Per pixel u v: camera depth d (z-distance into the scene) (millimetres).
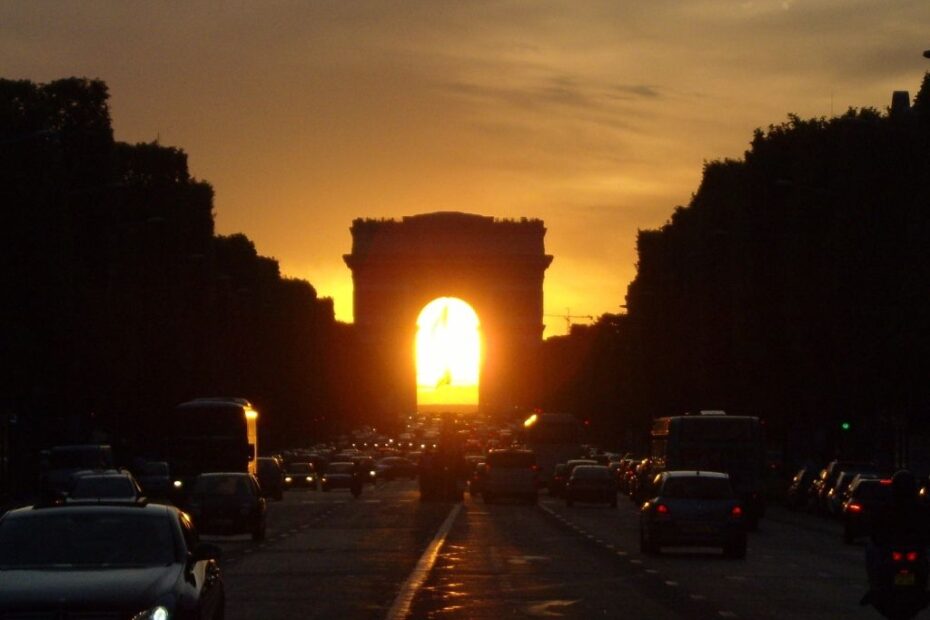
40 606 46406
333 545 132500
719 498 119562
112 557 51562
